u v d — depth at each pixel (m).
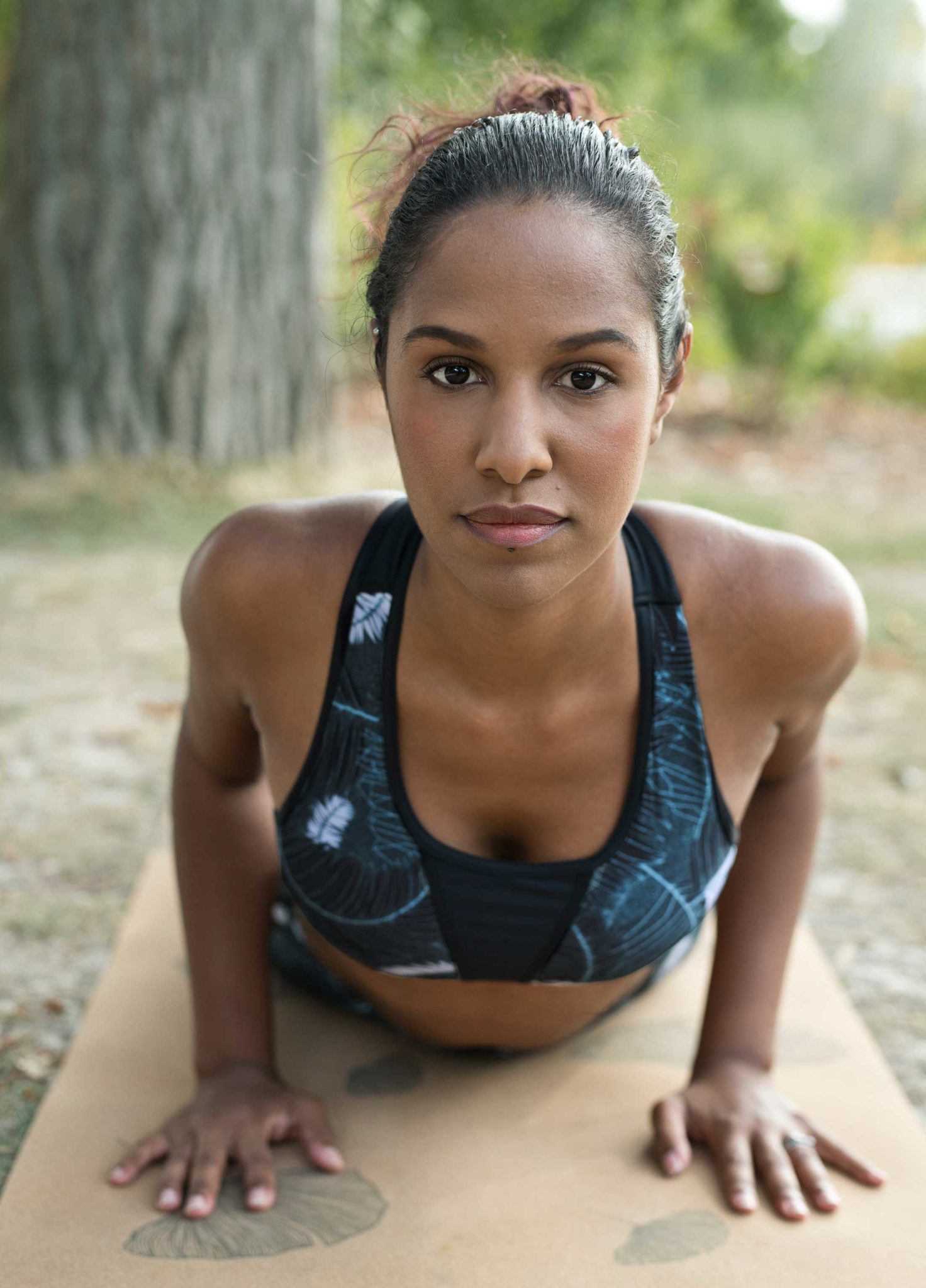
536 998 1.72
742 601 1.53
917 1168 1.77
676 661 1.53
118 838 2.76
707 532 1.56
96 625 4.14
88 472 5.63
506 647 1.42
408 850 1.56
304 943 1.95
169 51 5.38
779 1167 1.70
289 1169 1.74
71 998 2.22
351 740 1.56
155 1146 1.73
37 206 5.50
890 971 2.38
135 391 5.72
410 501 1.25
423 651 1.50
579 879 1.57
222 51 5.46
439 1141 1.80
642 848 1.57
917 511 6.23
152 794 2.98
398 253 1.23
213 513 5.48
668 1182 1.72
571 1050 2.01
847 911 2.58
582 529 1.21
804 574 1.55
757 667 1.56
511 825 1.57
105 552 4.96
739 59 14.92
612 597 1.46
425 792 1.56
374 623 1.53
